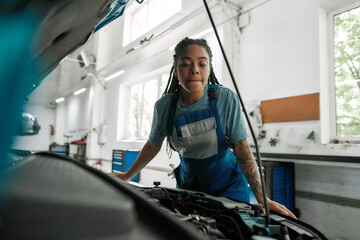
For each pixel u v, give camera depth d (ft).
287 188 6.88
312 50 6.95
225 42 8.61
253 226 1.51
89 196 0.72
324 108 6.73
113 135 16.22
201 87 2.96
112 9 2.32
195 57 2.83
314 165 6.78
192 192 2.60
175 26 10.62
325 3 6.75
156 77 13.66
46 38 1.48
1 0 0.85
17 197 0.61
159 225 1.01
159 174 11.27
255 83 8.29
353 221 6.01
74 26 1.78
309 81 6.95
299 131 7.00
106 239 0.68
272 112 7.66
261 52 8.18
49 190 0.70
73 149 19.95
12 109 0.87
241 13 8.83
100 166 16.85
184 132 3.28
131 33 15.60
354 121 6.47
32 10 1.00
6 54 0.89
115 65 15.97
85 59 17.40
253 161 2.97
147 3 14.28
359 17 6.52
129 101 16.25
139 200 1.17
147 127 14.17
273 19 7.91
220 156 3.28
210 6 8.95
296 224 1.78
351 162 5.69
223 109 3.20
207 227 1.51
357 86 6.45
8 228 0.59
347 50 6.70
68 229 0.64
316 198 6.70
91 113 17.92
